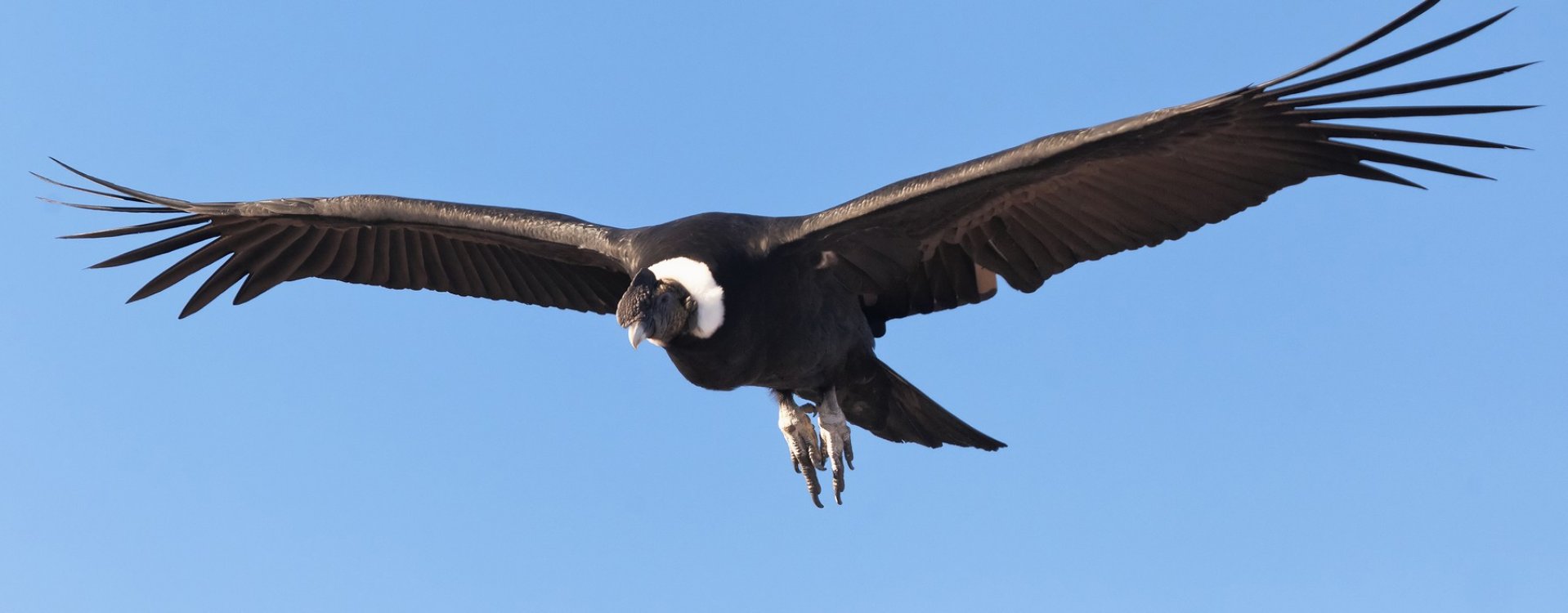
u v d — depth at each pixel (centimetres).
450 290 1575
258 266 1578
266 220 1538
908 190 1321
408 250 1551
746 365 1376
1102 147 1266
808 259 1371
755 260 1354
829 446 1428
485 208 1491
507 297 1570
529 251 1517
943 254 1388
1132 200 1316
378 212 1498
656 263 1361
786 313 1368
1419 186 1250
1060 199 1326
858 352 1421
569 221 1475
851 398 1461
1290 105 1227
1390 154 1236
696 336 1341
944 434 1466
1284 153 1266
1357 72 1198
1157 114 1236
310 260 1572
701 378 1384
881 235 1362
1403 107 1212
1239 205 1303
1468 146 1205
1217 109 1231
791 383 1427
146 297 1561
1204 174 1290
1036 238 1362
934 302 1426
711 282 1334
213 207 1519
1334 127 1240
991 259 1383
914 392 1446
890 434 1490
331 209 1508
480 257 1545
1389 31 1153
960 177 1301
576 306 1563
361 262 1567
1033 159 1272
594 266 1520
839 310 1396
